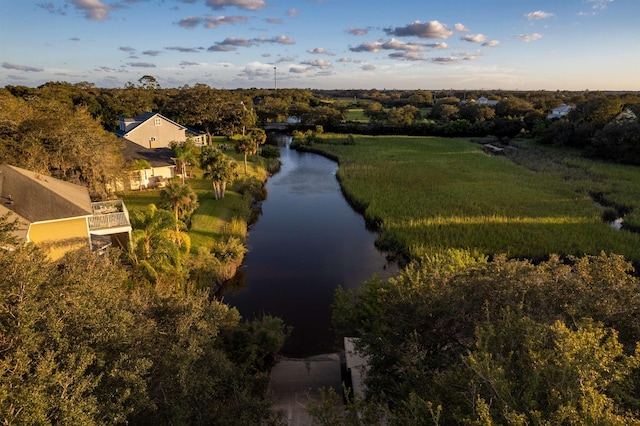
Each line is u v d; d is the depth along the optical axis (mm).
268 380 17469
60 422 7840
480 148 91500
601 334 8930
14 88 84625
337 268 32562
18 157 35094
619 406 8211
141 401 9641
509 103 141250
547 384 8008
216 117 88250
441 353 12688
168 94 146000
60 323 9508
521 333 9766
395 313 15289
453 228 36688
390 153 81000
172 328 12656
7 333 9172
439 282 15305
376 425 9195
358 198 48312
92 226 24953
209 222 37000
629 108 81812
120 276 16344
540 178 57469
